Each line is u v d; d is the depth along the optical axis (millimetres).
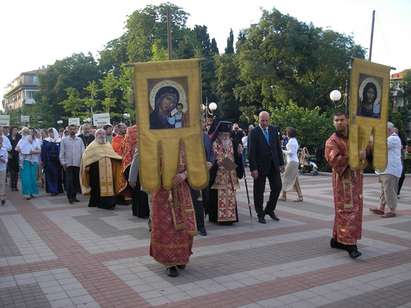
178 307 4836
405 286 5426
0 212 10648
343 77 39875
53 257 6738
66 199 12766
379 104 6781
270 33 38625
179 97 5738
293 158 11781
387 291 5270
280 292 5234
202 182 5742
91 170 11117
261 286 5430
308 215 9875
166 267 5934
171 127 5770
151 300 5035
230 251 6945
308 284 5488
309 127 22984
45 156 13562
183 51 48000
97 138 11305
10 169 15109
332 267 6137
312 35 38969
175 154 5730
